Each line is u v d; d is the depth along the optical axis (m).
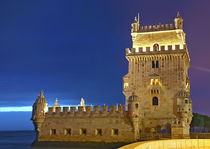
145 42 74.94
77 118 66.50
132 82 71.44
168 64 69.88
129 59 73.06
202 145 54.59
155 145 45.88
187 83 75.44
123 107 64.38
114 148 60.41
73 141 65.38
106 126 64.12
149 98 69.31
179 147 51.47
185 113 63.47
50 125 67.88
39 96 70.69
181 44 72.19
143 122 68.19
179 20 73.69
